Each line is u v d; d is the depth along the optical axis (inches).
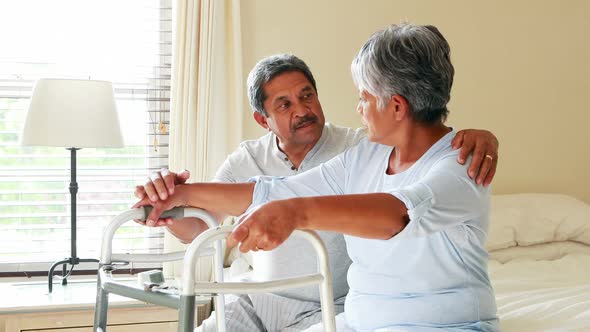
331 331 57.4
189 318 52.6
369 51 65.0
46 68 137.1
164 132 140.0
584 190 155.2
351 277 72.9
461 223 64.3
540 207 136.6
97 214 139.1
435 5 149.3
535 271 119.5
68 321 112.3
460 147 65.0
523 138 153.7
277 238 50.1
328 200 52.6
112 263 66.5
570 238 133.4
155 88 141.9
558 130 154.7
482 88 152.1
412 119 66.6
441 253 66.2
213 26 136.0
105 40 139.6
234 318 94.7
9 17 135.4
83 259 122.7
